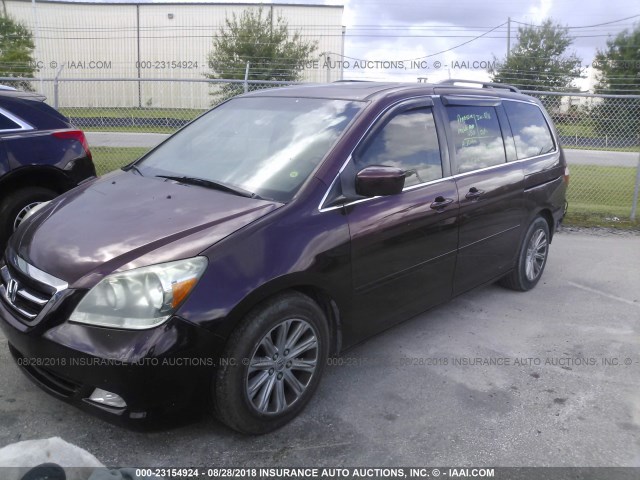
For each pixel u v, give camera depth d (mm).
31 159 5426
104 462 2812
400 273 3713
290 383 3121
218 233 2896
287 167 3459
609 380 3820
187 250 2781
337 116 3748
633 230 8141
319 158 3432
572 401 3543
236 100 4512
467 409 3412
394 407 3400
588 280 5926
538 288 5637
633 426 3295
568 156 14992
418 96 4121
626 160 14656
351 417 3277
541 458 2979
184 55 30281
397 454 2973
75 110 18250
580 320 4848
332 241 3199
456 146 4309
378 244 3482
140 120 15406
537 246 5488
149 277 2670
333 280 3223
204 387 2770
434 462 2922
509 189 4766
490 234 4609
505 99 5148
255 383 2936
